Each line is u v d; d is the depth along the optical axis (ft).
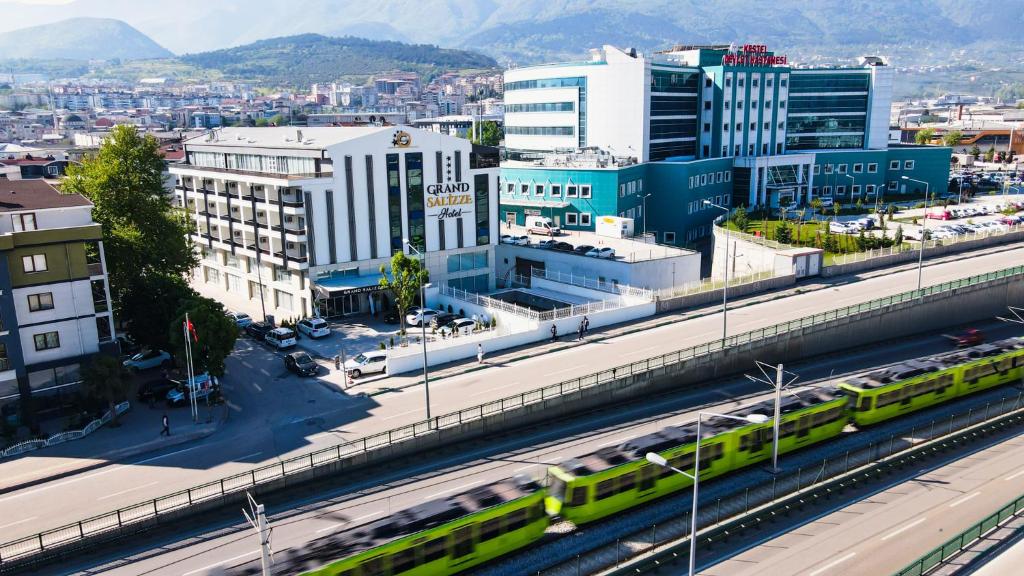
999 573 111.24
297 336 236.43
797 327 224.53
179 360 186.09
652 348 213.25
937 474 151.33
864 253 311.68
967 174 552.41
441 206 274.36
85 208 183.21
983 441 168.86
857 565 116.78
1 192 199.62
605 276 275.59
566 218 367.25
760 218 405.80
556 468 134.00
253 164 283.79
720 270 331.98
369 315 259.60
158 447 160.56
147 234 219.82
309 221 246.68
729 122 431.84
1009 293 281.95
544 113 428.97
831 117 480.23
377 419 171.01
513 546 124.06
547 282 283.79
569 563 118.93
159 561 122.01
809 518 133.49
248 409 180.34
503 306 240.53
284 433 165.89
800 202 456.45
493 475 150.82
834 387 178.50
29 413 169.58
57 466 151.84
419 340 222.89
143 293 207.21
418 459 159.02
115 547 126.72
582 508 130.41
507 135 461.37
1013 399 189.88
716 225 353.72
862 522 131.44
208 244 306.14
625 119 394.73
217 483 140.15
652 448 142.10
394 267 226.38
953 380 192.75
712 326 232.94
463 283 286.87
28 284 173.06
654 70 395.75
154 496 138.92
